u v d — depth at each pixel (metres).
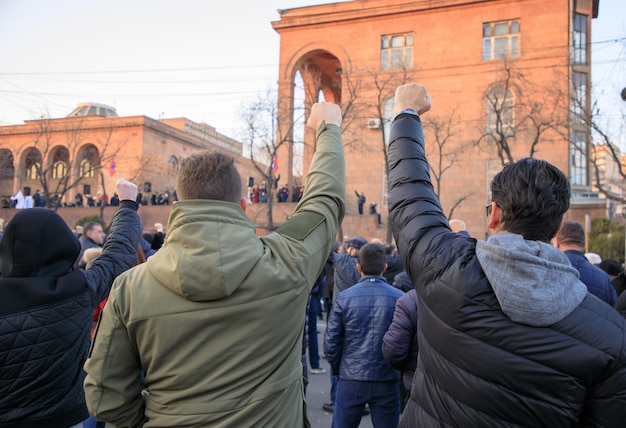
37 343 2.43
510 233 1.76
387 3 31.19
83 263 5.31
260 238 2.00
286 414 1.90
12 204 39.94
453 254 1.80
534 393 1.54
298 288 1.95
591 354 1.51
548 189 1.76
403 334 3.82
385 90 29.72
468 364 1.65
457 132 29.23
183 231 1.81
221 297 1.75
